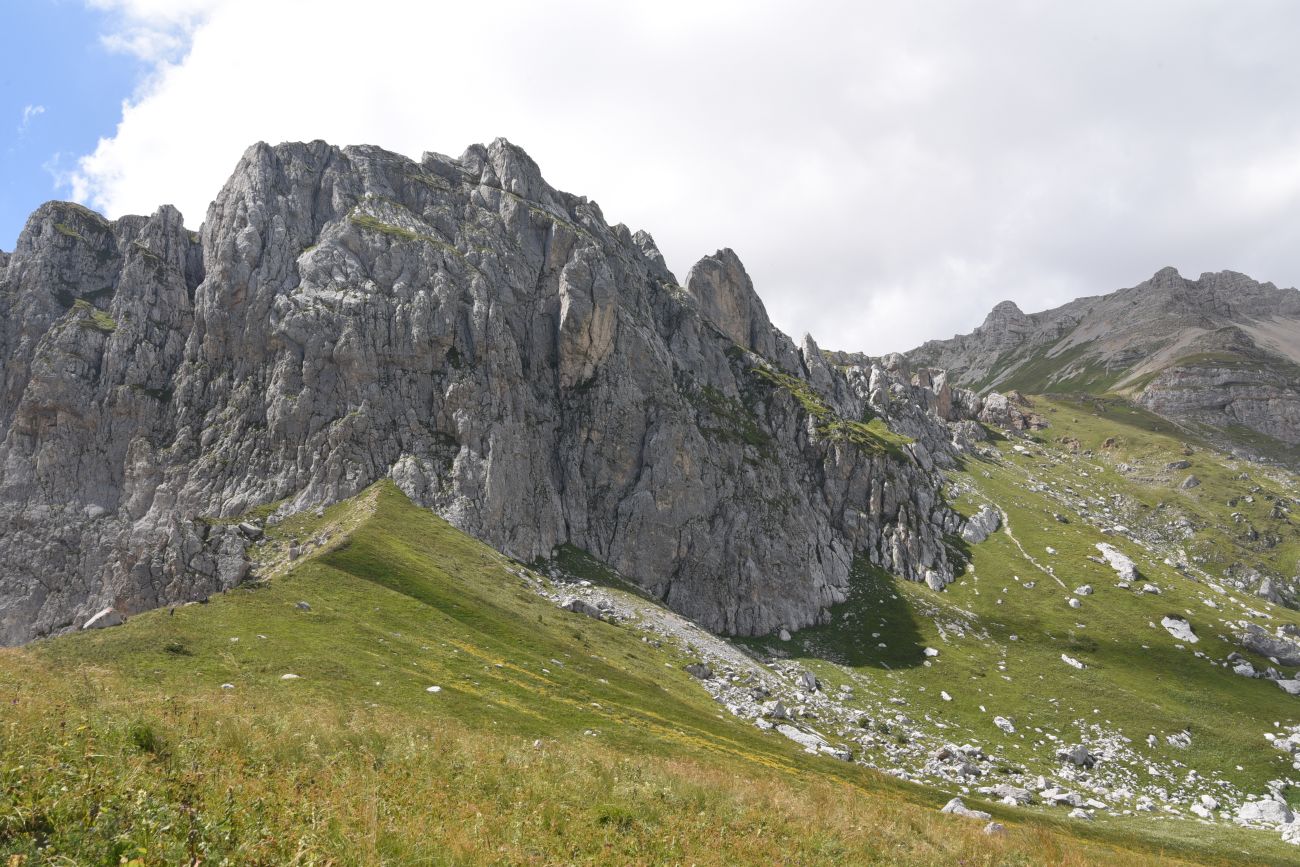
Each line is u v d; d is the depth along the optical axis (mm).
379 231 154125
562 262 173625
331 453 129750
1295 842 84562
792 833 24359
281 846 15078
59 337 147750
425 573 93500
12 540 130625
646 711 72312
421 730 30469
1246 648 157250
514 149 190750
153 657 51719
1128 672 145875
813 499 190500
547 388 163625
